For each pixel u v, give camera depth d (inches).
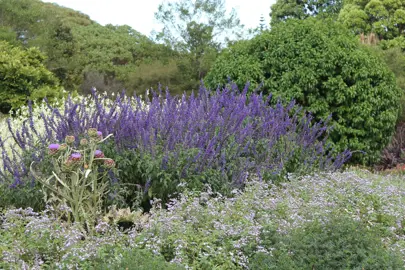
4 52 557.0
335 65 394.0
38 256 151.6
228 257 158.7
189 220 179.2
